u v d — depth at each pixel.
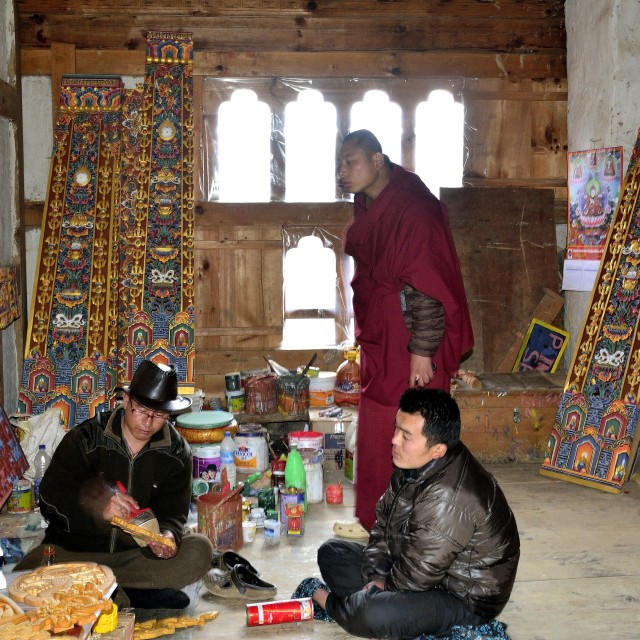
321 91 6.21
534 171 6.40
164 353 5.58
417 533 2.92
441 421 2.88
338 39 6.19
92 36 5.99
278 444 5.63
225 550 3.99
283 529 4.31
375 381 3.86
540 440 5.65
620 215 5.48
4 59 5.59
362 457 3.94
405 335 3.77
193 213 5.73
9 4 5.65
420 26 6.23
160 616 3.35
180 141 5.80
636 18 5.69
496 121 6.35
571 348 6.21
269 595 3.53
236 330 6.26
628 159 5.74
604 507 4.80
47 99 5.98
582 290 6.05
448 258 3.72
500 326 6.21
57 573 2.61
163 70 5.88
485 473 3.00
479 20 6.27
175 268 5.66
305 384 5.51
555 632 3.31
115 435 3.23
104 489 3.18
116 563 3.34
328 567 3.30
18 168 5.70
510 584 3.03
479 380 5.70
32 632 2.18
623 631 3.32
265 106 6.20
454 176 6.40
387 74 6.23
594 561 4.02
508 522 2.98
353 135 3.82
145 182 5.74
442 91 6.30
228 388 5.60
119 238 5.67
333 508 4.70
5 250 5.50
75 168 5.68
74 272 5.51
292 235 6.25
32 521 4.31
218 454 4.75
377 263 3.78
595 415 5.25
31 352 5.39
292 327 6.36
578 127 6.21
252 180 6.27
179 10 6.02
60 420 5.09
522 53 6.32
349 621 3.06
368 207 3.96
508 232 6.29
